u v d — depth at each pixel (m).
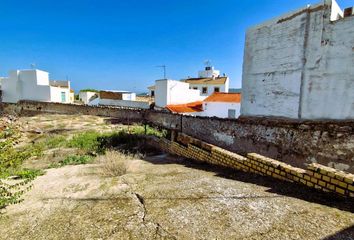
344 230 2.54
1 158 4.89
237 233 2.66
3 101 35.56
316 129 5.61
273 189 3.88
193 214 3.18
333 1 5.70
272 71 7.30
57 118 22.20
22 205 4.08
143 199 3.84
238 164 5.36
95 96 43.12
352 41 5.30
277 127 6.35
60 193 4.53
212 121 8.12
